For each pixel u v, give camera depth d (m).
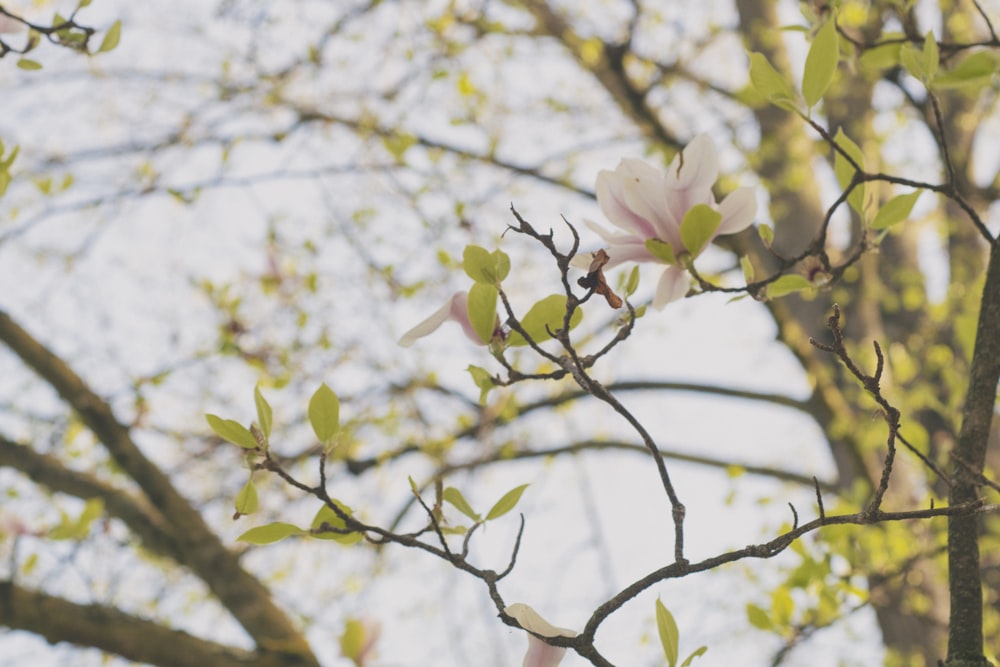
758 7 5.02
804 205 4.82
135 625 3.08
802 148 4.80
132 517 3.79
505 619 1.82
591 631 1.79
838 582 2.61
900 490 4.09
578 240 1.79
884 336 4.86
